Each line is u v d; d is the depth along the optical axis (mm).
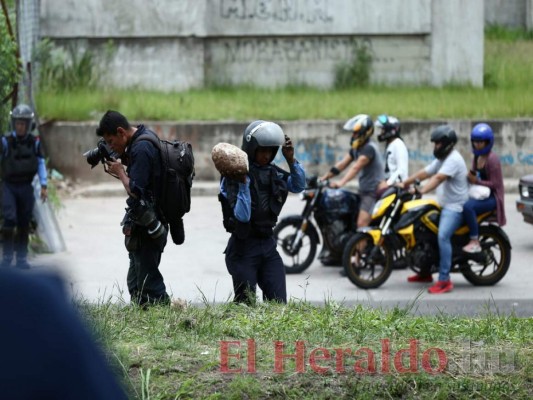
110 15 62844
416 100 58250
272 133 19062
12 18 41625
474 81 64812
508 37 75562
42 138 51875
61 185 50594
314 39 65062
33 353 3316
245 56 65125
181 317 17703
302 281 30375
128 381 13242
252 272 19438
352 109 55562
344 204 31328
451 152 28391
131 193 18281
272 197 19391
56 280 3463
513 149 52406
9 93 35062
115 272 32094
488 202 28578
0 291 3354
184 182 18688
